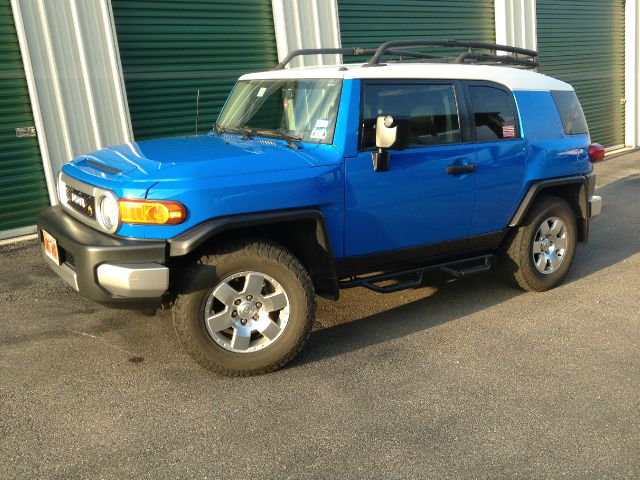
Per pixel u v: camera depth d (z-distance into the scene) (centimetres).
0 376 389
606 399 362
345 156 407
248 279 375
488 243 502
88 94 724
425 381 385
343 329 467
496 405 356
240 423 337
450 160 456
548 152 518
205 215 358
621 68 1483
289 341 389
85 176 389
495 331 461
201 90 835
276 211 380
